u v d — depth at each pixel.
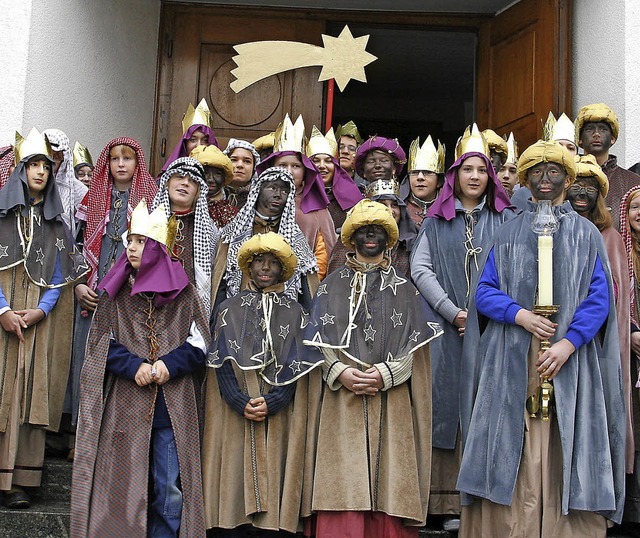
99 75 7.18
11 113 6.24
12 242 4.77
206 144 5.89
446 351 4.69
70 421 5.25
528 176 4.39
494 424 4.02
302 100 7.93
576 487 3.90
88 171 6.30
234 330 4.27
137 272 4.25
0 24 6.31
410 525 4.14
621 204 4.95
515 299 4.12
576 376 4.01
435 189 5.67
